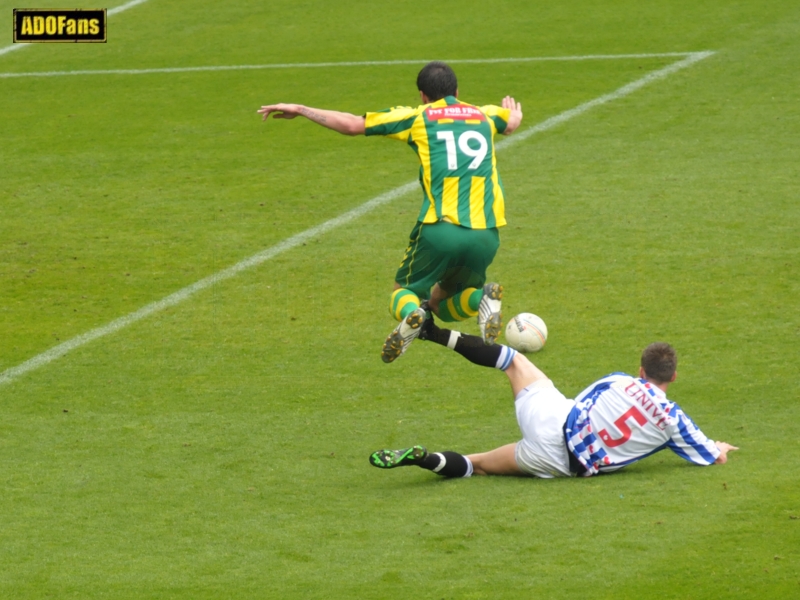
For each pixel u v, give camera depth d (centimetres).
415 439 2255
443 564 1659
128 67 5756
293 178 4166
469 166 1800
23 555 1761
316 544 1759
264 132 4709
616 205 3738
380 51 5772
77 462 2188
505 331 2819
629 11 6131
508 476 2019
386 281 3250
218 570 1686
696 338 2742
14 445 2286
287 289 3216
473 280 1880
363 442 2253
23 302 3170
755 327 2783
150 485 2062
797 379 2452
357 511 1892
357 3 6606
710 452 1959
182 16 6575
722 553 1630
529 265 3300
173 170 4300
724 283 3086
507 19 6150
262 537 1800
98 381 2647
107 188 4131
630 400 1919
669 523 1734
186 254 3506
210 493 2016
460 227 1789
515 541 1716
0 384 2638
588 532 1725
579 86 5062
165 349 2838
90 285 3288
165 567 1700
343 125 1820
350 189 4038
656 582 1563
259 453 2211
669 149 4253
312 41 6006
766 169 3975
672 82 5022
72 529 1866
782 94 4772
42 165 4406
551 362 2655
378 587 1599
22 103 5259
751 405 2317
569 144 4381
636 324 2858
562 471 1966
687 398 2381
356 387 2562
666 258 3288
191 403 2500
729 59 5253
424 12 6372
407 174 4175
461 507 1866
